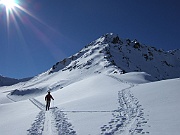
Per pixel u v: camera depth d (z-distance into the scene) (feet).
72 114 58.90
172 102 56.24
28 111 88.28
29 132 45.57
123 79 174.29
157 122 40.19
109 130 39.50
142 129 37.42
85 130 41.27
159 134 33.63
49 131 44.50
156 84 94.32
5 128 53.06
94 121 47.26
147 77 206.80
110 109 58.54
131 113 51.26
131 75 203.10
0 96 486.38
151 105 56.70
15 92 504.84
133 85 118.21
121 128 40.19
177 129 34.65
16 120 62.80
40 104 113.91
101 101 73.00
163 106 53.21
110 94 87.25
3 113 95.35
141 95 74.08
